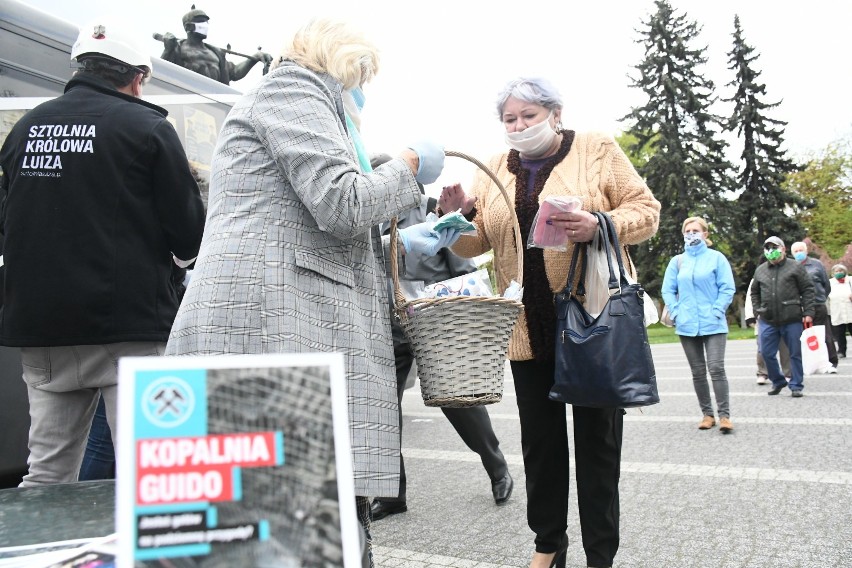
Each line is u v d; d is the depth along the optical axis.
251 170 1.79
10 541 1.11
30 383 2.70
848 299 13.98
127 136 2.65
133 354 2.65
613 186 2.76
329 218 1.70
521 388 2.83
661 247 43.12
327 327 1.76
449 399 1.86
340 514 0.82
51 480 2.71
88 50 2.79
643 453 5.52
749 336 25.75
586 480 2.68
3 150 2.79
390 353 1.89
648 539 3.52
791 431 6.06
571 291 2.64
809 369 8.11
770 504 3.97
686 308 6.46
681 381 10.79
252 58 6.02
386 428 1.78
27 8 3.90
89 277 2.56
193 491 0.78
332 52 1.86
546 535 2.78
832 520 3.63
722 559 3.20
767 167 47.69
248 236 1.75
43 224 2.58
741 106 49.66
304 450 0.83
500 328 1.89
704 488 4.39
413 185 1.84
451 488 4.75
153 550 0.75
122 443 0.76
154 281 2.69
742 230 44.03
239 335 1.68
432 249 2.18
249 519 0.79
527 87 2.73
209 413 0.80
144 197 2.68
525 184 2.80
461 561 3.33
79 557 1.03
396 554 3.46
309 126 1.75
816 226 46.44
